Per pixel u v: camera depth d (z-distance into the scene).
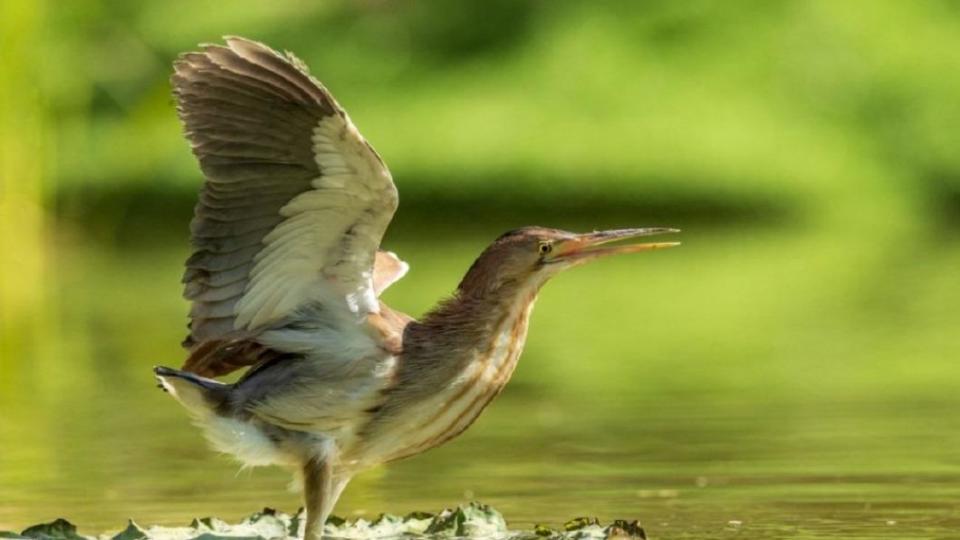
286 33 27.97
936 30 27.69
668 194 25.00
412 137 25.73
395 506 9.79
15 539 8.52
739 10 27.64
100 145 25.50
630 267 22.34
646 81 26.64
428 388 8.66
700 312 17.81
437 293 17.67
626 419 12.20
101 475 10.68
